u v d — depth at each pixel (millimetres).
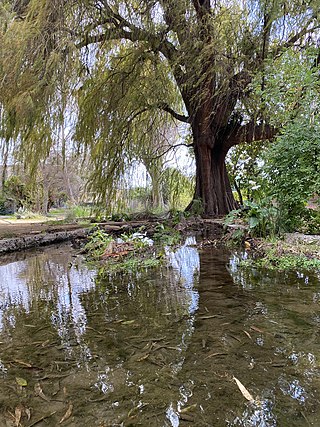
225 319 1808
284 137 4316
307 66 4605
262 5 5559
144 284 2719
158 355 1403
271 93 4824
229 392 1100
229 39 6070
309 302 2053
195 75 6789
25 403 1092
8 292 2611
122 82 7281
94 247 4801
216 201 8883
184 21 6207
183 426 939
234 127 8602
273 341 1499
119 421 974
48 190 18375
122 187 8523
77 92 6723
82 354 1449
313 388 1106
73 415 1014
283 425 925
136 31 6375
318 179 3820
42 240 5703
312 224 4746
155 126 9047
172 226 7441
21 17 5457
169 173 10438
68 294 2496
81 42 5875
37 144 6305
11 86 5137
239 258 3730
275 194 4508
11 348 1541
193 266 3387
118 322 1839
